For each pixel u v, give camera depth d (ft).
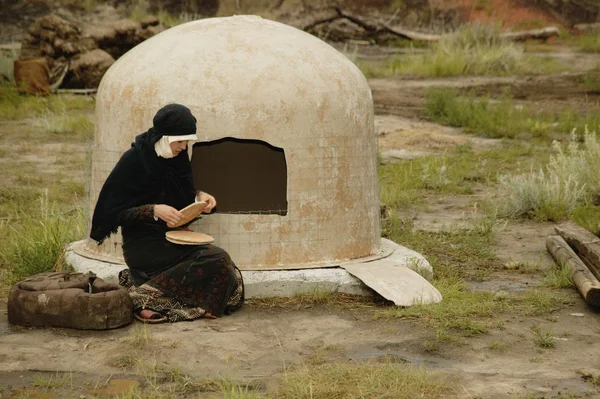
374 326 22.68
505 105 73.77
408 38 124.67
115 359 20.03
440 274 28.50
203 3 127.13
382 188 43.52
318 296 24.76
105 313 22.00
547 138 63.00
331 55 26.96
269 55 25.63
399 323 22.89
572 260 28.48
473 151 56.80
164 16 117.60
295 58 25.82
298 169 25.26
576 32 135.44
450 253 31.86
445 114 71.10
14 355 20.26
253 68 25.23
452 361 20.26
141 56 26.25
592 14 140.46
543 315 24.11
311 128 25.31
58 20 82.84
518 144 59.52
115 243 26.37
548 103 79.87
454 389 18.28
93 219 22.89
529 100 81.92
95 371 19.36
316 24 125.29
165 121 22.20
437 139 59.31
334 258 26.04
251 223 25.17
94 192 27.04
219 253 23.17
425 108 72.95
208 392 18.13
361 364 19.74
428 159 51.52
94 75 82.33
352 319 23.32
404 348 21.06
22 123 66.39
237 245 25.13
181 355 20.33
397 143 58.70
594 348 21.48
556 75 94.32
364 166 26.73
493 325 22.85
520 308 24.63
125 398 17.44
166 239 23.09
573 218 37.70
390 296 24.03
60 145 57.47
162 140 22.27
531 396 17.95
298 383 18.16
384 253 27.55
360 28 125.80
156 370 19.34
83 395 17.94
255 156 29.43
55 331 22.04
